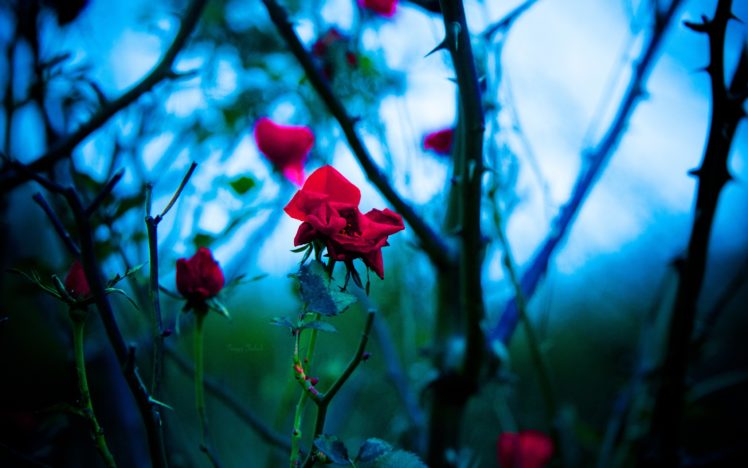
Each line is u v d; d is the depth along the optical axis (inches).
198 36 43.4
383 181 36.5
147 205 29.4
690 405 45.7
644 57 42.7
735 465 39.8
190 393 47.1
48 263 38.9
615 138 42.4
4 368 41.2
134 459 39.8
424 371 47.4
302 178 41.8
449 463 39.4
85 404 29.3
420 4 37.8
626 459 43.9
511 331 40.7
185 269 31.2
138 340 40.3
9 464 31.5
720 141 34.7
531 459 42.1
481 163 33.5
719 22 33.3
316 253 29.5
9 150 37.6
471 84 32.5
